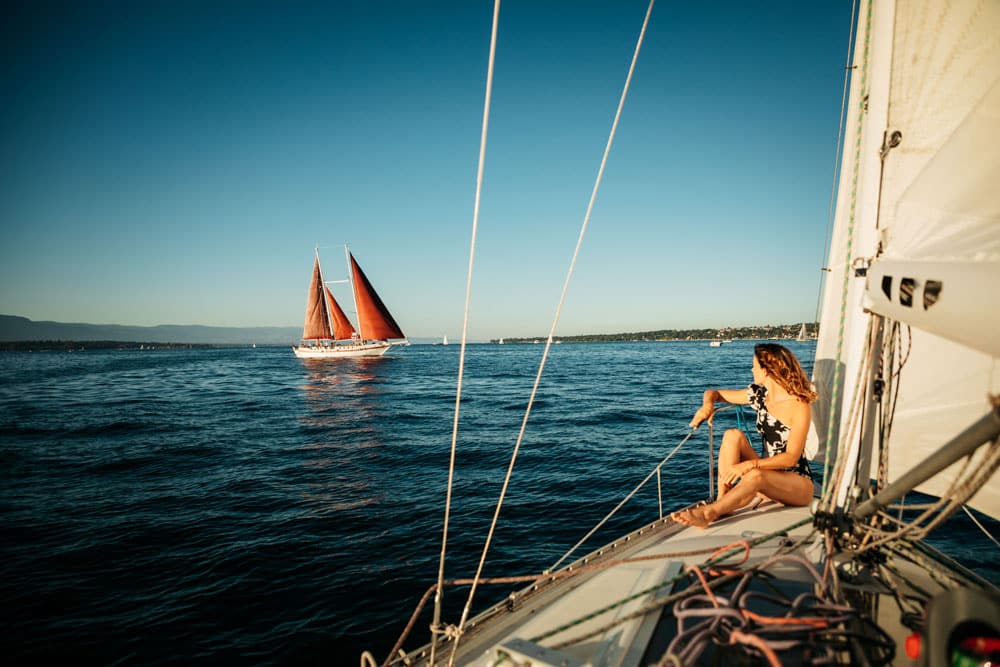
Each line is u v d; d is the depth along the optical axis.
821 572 1.99
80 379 43.09
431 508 7.90
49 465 11.60
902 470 2.57
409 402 23.69
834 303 2.96
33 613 4.96
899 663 1.52
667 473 9.70
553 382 32.75
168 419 19.12
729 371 39.81
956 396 2.35
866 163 2.02
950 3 1.70
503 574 5.69
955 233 1.23
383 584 5.47
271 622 4.77
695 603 1.75
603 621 1.82
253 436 15.14
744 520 2.83
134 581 5.61
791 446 2.89
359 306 58.38
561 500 8.18
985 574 4.75
